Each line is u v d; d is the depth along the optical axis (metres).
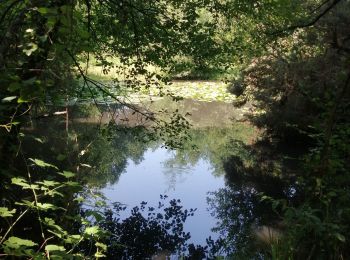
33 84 1.97
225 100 18.95
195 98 19.02
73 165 3.51
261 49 7.50
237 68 14.97
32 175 7.20
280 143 12.80
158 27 5.82
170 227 6.78
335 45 6.14
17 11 2.58
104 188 8.20
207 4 5.98
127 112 14.23
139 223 6.80
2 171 2.40
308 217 3.63
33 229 4.97
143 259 5.60
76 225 4.21
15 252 1.92
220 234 6.48
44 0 2.18
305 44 9.70
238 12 6.00
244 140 13.31
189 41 6.11
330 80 8.27
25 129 11.38
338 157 4.37
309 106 10.90
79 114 13.16
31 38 2.14
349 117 4.80
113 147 11.57
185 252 5.89
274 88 11.66
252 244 6.07
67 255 2.10
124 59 6.06
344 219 4.16
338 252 3.87
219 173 10.01
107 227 6.50
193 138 13.42
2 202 2.97
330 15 8.09
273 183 9.17
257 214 7.40
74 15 1.91
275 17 6.07
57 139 10.35
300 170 10.01
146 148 12.05
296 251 4.12
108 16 5.64
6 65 2.36
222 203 7.99
